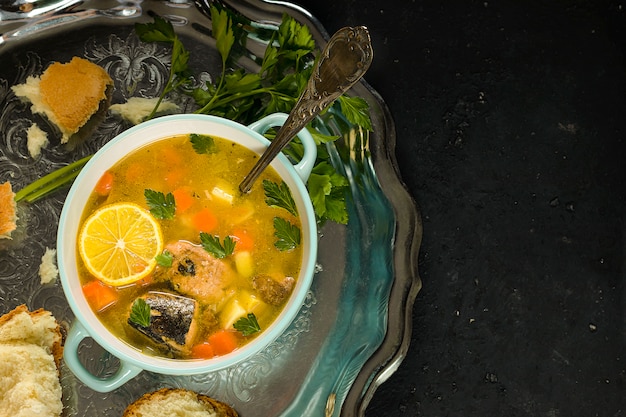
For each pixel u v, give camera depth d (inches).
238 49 30.3
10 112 29.9
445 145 34.2
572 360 33.8
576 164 34.4
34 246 29.4
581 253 34.1
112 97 30.2
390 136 30.2
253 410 28.9
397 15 34.4
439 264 33.8
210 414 28.5
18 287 29.2
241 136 27.1
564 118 34.4
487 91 34.4
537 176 34.2
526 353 33.7
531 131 34.4
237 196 27.5
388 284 29.6
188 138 27.5
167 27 29.6
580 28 34.5
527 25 34.6
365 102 28.4
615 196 34.3
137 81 30.3
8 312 29.1
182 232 27.5
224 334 26.9
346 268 29.7
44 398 28.2
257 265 27.3
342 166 30.1
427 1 34.5
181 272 27.1
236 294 27.2
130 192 27.4
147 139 27.3
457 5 34.6
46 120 29.9
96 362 28.6
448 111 34.3
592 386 33.8
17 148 29.8
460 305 33.7
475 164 34.2
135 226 27.0
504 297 33.8
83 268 26.8
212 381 29.0
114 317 27.0
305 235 26.9
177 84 29.8
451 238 33.9
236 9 30.2
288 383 29.0
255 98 29.7
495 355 33.6
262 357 29.1
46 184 29.5
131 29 30.4
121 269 26.9
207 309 27.1
